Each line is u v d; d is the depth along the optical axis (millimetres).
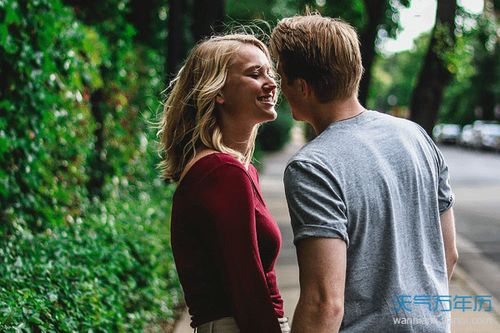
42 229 5086
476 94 50875
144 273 5562
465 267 8188
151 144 9539
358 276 1954
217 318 2125
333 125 2072
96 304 4102
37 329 3365
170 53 10703
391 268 1967
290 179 1968
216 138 2201
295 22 2109
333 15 15055
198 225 2100
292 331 1907
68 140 5863
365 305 1958
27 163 4820
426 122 10234
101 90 7629
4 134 4445
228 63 2244
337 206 1909
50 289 3814
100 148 7531
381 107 70875
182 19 13352
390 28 16641
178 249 2164
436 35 9953
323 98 2080
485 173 25125
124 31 8273
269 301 2051
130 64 8602
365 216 1952
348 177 1958
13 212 4605
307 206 1913
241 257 2035
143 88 9375
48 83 5238
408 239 2043
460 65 10180
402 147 2084
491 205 14969
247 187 2090
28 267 3992
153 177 9719
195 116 2270
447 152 41531
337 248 1882
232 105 2254
